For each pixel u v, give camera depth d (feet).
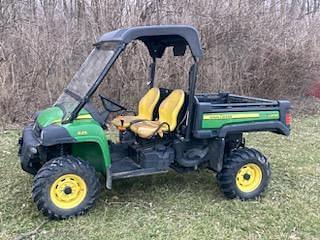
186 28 12.81
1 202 13.51
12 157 18.19
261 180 14.25
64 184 12.25
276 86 31.22
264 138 22.34
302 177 16.48
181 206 13.56
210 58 28.76
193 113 13.48
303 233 11.96
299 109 30.37
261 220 12.65
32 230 11.78
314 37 32.27
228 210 13.30
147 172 13.46
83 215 12.57
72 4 28.66
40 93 25.68
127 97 26.61
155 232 11.82
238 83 29.76
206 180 15.88
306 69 31.83
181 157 13.92
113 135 21.15
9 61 25.03
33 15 28.02
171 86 26.66
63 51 26.53
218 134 13.60
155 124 14.20
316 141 22.03
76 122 12.41
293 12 33.22
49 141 11.80
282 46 30.63
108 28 26.71
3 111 24.45
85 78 13.24
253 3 30.22
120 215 12.80
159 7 27.73
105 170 13.04
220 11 28.78
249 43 29.71
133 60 26.40
